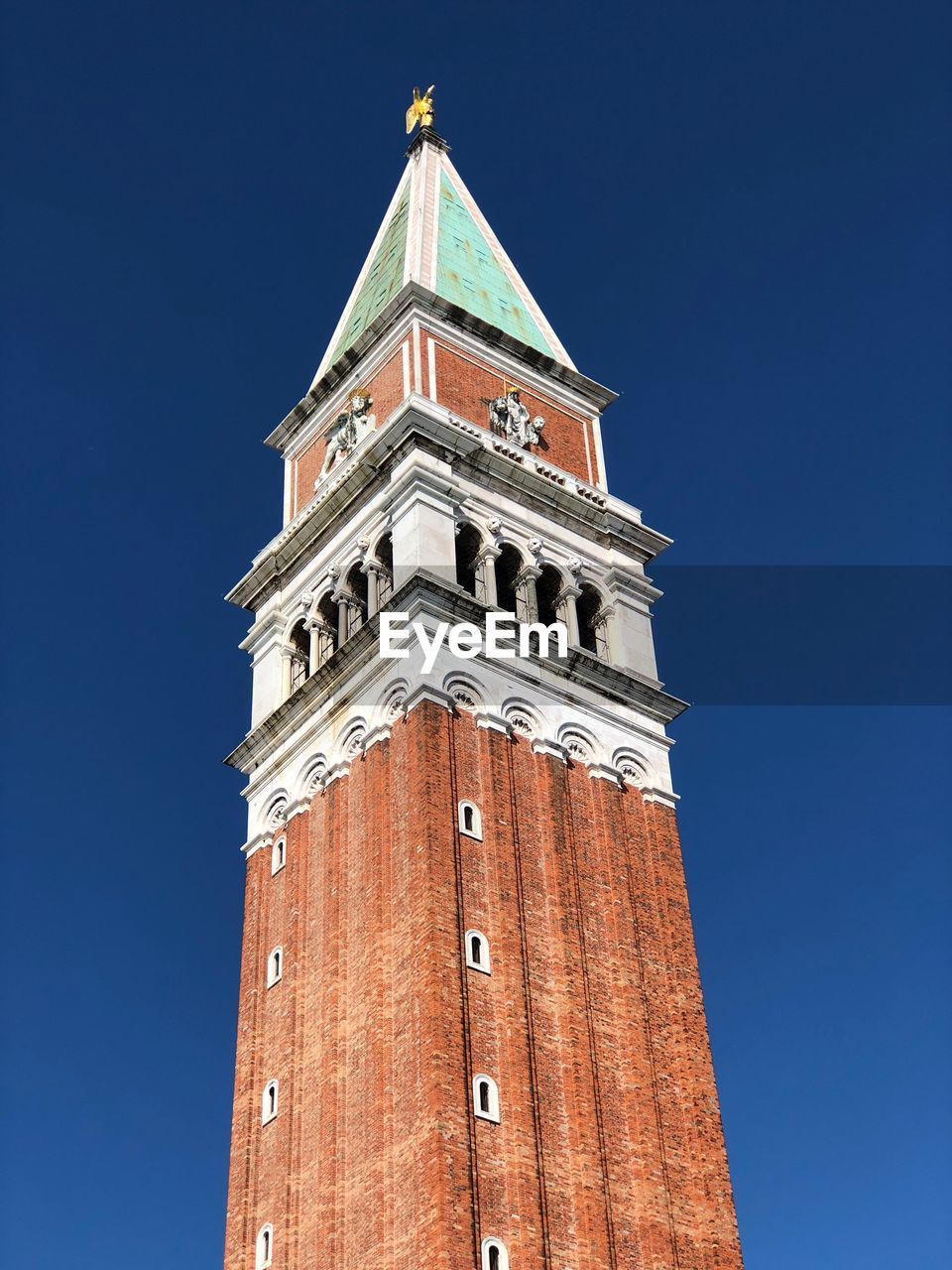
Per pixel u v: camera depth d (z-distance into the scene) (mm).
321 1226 66562
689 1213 68812
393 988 69500
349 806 76938
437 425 83375
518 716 77812
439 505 81375
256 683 87250
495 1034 68000
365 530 84000
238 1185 72000
